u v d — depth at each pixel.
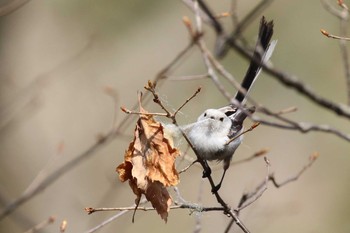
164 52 15.69
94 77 15.66
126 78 15.60
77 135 15.66
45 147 15.56
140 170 5.17
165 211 5.18
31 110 12.27
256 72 6.74
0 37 14.70
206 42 10.27
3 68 14.64
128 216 11.69
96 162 14.77
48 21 16.05
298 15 14.30
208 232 9.96
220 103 12.91
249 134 14.03
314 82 13.93
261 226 10.61
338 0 6.30
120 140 15.06
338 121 13.98
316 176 14.05
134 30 15.91
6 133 13.78
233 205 11.04
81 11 15.98
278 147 14.06
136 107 8.28
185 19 7.50
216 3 14.47
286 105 13.95
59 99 15.92
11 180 14.91
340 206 13.79
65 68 15.21
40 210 13.63
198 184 11.22
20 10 15.28
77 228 13.40
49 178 9.16
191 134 5.95
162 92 13.34
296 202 11.70
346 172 14.09
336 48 14.04
